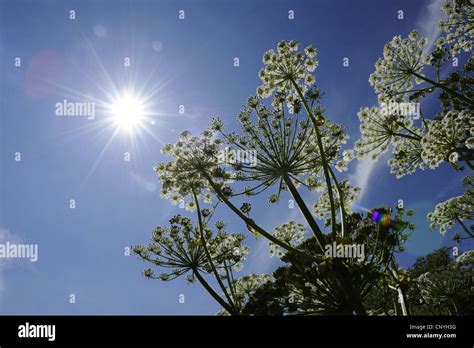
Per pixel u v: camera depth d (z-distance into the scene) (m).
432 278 15.22
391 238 9.84
